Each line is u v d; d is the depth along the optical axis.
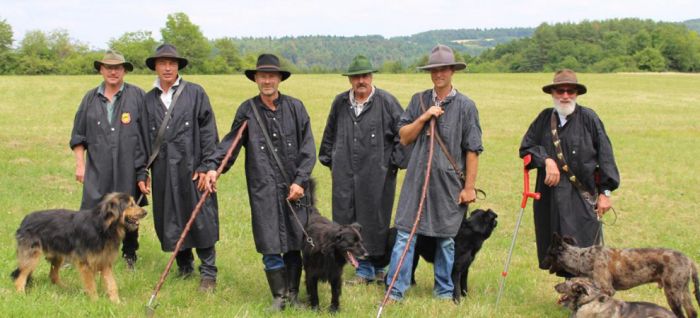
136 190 8.45
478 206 14.84
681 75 77.88
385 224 8.47
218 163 7.42
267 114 7.38
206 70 113.12
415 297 8.12
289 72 7.38
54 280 7.77
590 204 7.61
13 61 104.94
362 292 8.27
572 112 7.61
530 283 9.00
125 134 8.30
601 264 7.20
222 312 7.02
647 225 13.38
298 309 7.38
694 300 8.48
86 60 107.62
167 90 8.14
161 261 9.21
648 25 133.75
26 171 16.80
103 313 6.73
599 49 126.19
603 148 7.52
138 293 7.67
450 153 7.69
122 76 8.39
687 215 14.44
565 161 7.59
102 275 7.34
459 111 7.71
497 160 21.33
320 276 7.27
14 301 6.74
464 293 8.37
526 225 13.10
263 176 7.30
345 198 8.44
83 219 7.30
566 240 7.54
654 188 17.25
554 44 129.25
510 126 31.02
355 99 8.42
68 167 17.86
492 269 9.63
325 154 8.74
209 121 8.24
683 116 36.06
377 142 8.32
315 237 7.29
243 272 8.94
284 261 7.64
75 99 37.75
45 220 7.50
